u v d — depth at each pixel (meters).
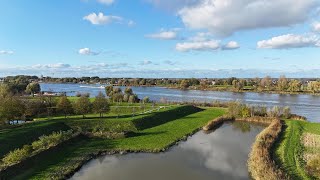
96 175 49.88
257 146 60.62
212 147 68.19
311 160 50.06
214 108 132.25
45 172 48.62
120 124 81.44
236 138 77.50
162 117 98.69
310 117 115.38
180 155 61.69
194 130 85.44
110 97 146.88
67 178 48.47
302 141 67.75
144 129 83.56
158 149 64.19
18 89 189.88
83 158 56.88
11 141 59.41
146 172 51.56
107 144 67.00
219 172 51.84
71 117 91.88
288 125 88.69
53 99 128.38
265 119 102.12
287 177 43.97
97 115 100.06
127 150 63.31
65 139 65.00
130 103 135.25
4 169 46.00
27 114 97.06
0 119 75.00
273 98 192.25
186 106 123.25
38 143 58.25
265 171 46.00
